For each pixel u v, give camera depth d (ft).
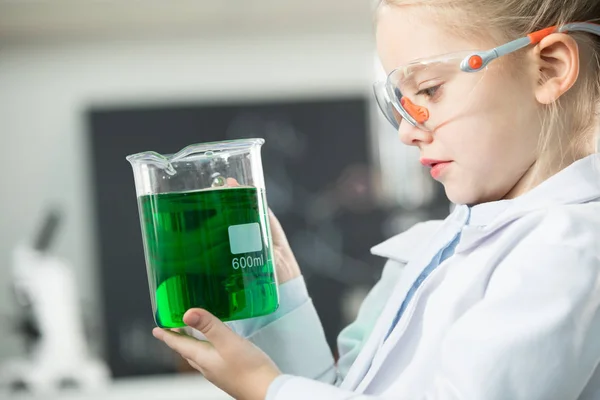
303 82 18.80
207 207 3.17
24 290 17.47
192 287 3.17
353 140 18.70
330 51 18.88
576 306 3.00
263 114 18.78
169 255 3.19
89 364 17.61
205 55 18.72
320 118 18.76
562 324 2.97
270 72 18.79
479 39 3.43
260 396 3.26
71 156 18.60
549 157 3.48
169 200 3.19
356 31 18.83
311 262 18.34
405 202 18.28
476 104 3.38
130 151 18.60
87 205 18.52
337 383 4.25
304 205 18.52
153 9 16.96
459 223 3.82
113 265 18.38
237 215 3.21
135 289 18.31
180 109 18.69
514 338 2.96
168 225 3.19
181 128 18.67
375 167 18.54
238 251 3.20
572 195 3.43
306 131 18.74
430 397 3.05
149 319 18.24
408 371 3.45
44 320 17.37
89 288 18.31
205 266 3.17
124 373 17.80
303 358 4.12
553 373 2.93
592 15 3.60
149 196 3.23
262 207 3.34
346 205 18.48
